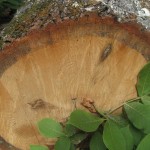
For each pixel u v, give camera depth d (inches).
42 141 49.1
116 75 45.6
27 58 44.9
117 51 44.4
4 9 67.0
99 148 46.3
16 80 46.1
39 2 48.1
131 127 46.5
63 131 46.4
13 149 49.4
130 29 43.3
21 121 48.1
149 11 46.6
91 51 44.4
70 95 46.8
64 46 44.1
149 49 44.2
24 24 45.3
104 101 46.9
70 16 43.3
